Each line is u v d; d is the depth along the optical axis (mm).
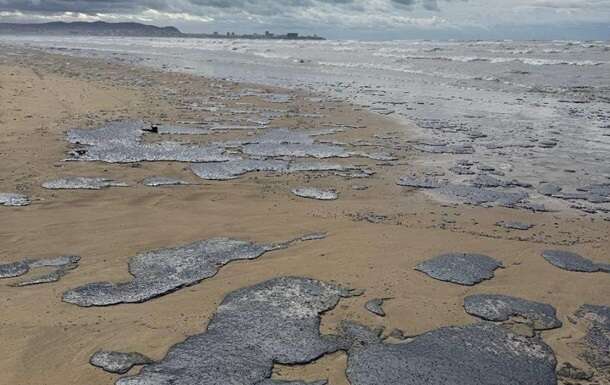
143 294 4688
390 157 9852
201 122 12570
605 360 3938
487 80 22859
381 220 6629
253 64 33188
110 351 3863
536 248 5883
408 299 4707
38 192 7355
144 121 12273
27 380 3545
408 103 16484
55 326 4164
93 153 9398
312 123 12922
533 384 3639
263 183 8125
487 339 4141
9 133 10445
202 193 7562
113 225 6270
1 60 27344
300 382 3574
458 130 12375
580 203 7492
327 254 5559
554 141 11297
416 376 3656
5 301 4520
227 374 3623
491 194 7812
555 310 4613
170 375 3600
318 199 7434
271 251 5629
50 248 5590
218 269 5203
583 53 32844
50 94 14875
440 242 5941
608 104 16297
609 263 5535
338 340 4066
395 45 56844
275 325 4227
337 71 28188
